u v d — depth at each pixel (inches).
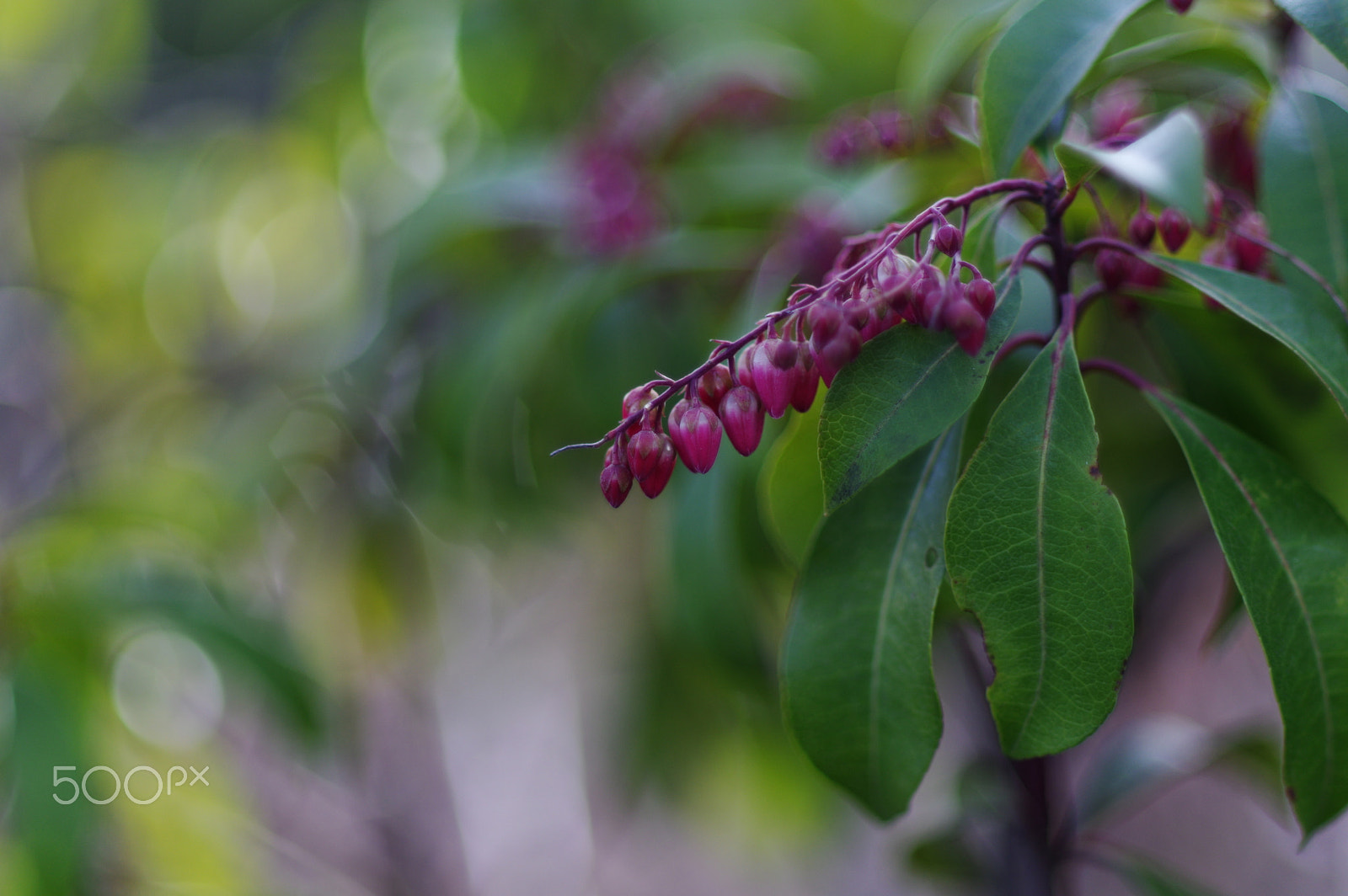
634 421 21.2
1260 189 22.9
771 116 28.8
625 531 36.7
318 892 43.6
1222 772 32.3
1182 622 35.4
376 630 38.9
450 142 38.4
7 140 45.4
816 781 34.5
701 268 27.0
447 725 56.3
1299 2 22.1
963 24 24.5
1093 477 21.6
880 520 22.8
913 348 21.4
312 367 38.0
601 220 27.3
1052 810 27.5
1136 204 23.8
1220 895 25.8
